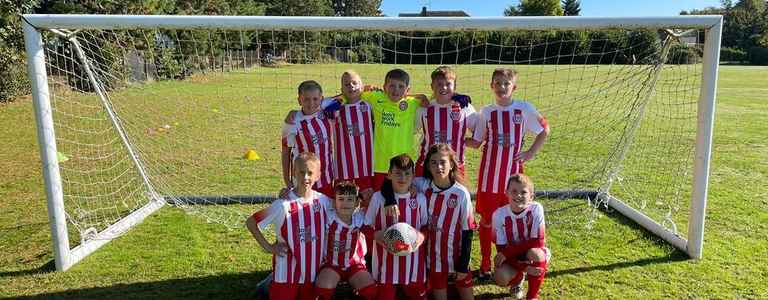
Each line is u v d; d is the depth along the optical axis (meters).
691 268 3.44
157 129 9.04
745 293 3.08
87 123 9.09
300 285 2.86
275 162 6.79
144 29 3.47
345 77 3.44
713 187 5.41
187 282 3.29
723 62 40.50
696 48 3.88
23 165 6.54
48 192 3.40
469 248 2.89
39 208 4.81
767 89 16.88
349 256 2.92
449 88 3.35
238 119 10.31
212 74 14.81
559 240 3.99
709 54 3.37
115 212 4.73
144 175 5.04
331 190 3.46
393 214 2.85
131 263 3.58
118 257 3.68
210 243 3.95
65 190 5.41
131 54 10.77
